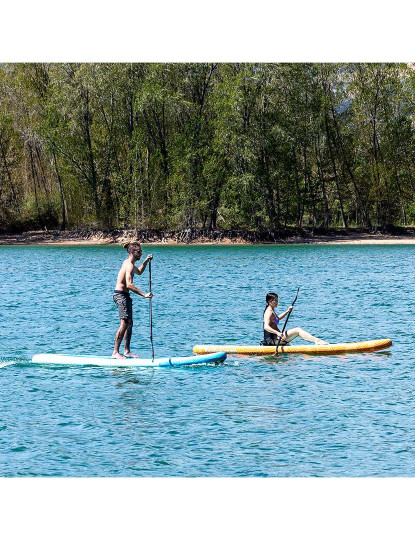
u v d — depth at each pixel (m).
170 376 21.94
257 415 17.78
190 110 108.81
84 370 22.80
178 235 111.56
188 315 35.56
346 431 16.56
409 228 123.88
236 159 104.62
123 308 23.91
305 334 25.17
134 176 108.25
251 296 44.16
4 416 17.77
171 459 14.97
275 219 113.75
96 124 111.88
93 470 14.41
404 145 117.25
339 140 117.00
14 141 118.94
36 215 120.94
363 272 62.16
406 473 14.20
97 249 102.81
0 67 118.62
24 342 28.05
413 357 24.48
